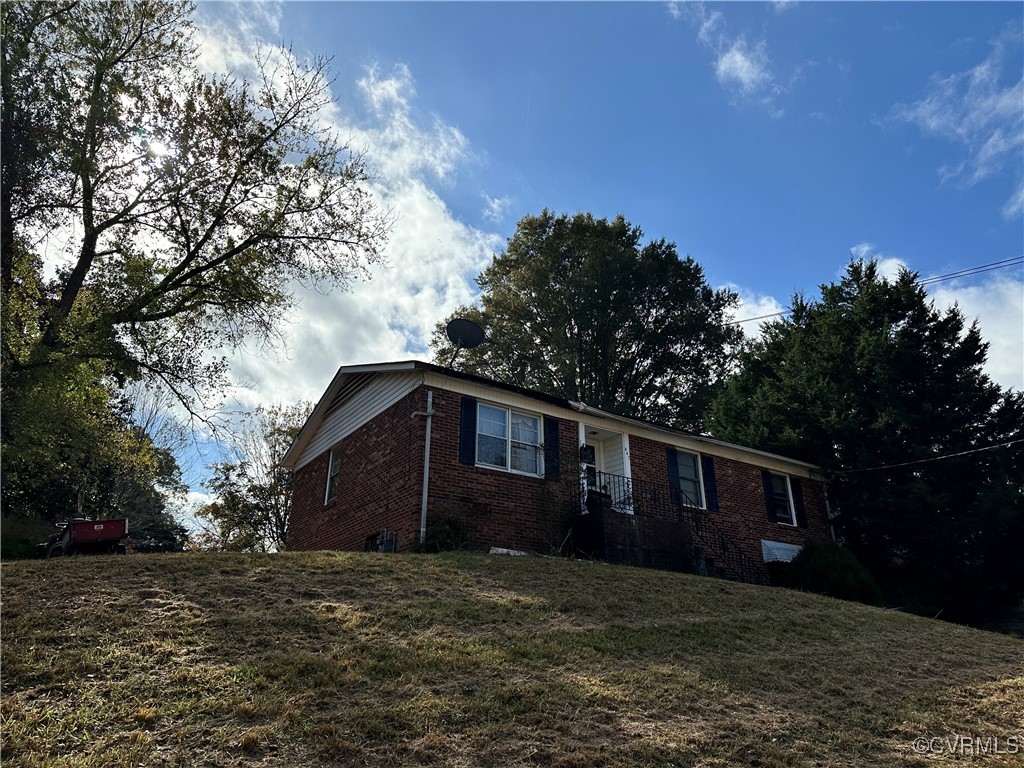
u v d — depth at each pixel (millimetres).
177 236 16922
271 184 17578
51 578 8023
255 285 17719
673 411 37438
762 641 8734
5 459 15383
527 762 4812
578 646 7387
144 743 4539
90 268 16828
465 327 18125
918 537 19391
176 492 34312
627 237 38656
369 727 5031
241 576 8859
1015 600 19609
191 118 16359
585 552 14516
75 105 15508
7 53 14336
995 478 19938
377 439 15805
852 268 28016
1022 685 8125
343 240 18344
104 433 17891
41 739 4461
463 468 14195
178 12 16969
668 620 9094
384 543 13734
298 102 17516
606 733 5391
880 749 5785
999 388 21453
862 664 8297
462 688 5922
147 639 6293
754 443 23719
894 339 22062
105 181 16125
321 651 6438
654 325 36312
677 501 17688
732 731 5707
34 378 14688
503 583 9930
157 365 16734
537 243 38781
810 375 23078
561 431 16156
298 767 4449
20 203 15188
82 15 15742
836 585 16891
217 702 5199
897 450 20406
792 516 20125
